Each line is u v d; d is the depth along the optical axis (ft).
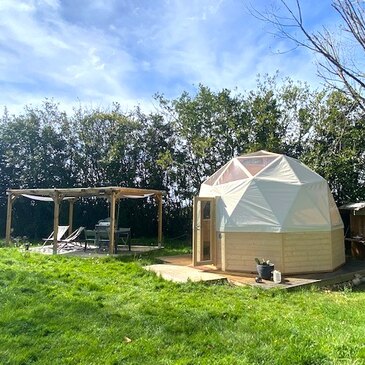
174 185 63.77
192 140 59.93
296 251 31.99
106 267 32.37
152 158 65.05
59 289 22.22
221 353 13.35
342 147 50.01
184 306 19.85
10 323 15.76
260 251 32.22
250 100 60.03
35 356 12.81
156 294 22.59
